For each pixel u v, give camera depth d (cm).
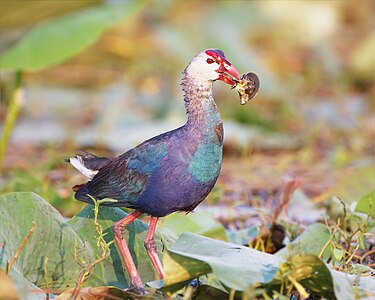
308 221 1066
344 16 2750
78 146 1700
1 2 1320
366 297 714
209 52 821
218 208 1194
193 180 804
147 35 2377
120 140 1725
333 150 1655
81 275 725
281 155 1650
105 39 2361
